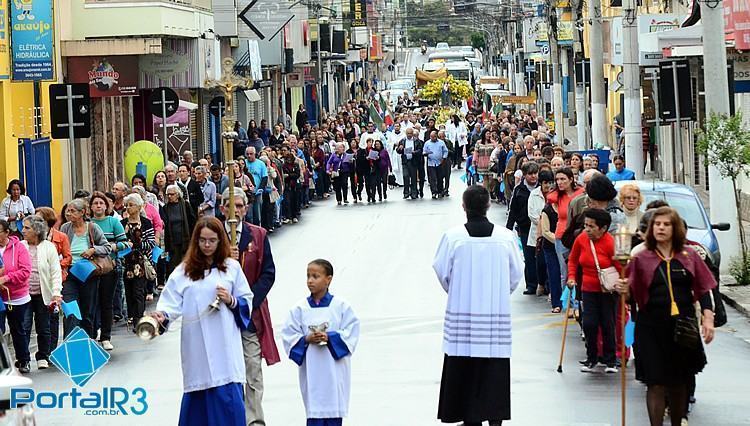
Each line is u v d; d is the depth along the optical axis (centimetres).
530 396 1778
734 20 3366
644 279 1454
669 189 2602
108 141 4784
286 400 1786
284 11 6091
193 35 4816
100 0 4484
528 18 10300
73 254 2239
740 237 2856
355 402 1758
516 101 8719
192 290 1398
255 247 1591
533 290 2744
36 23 3550
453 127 7288
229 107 1691
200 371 1398
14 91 3850
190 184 3353
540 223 2439
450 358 1539
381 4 19262
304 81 9681
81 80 4372
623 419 1533
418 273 3112
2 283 2055
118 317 2595
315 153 5525
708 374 1909
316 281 1455
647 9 6225
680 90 3166
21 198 3005
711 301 1465
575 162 2970
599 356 1953
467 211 1558
